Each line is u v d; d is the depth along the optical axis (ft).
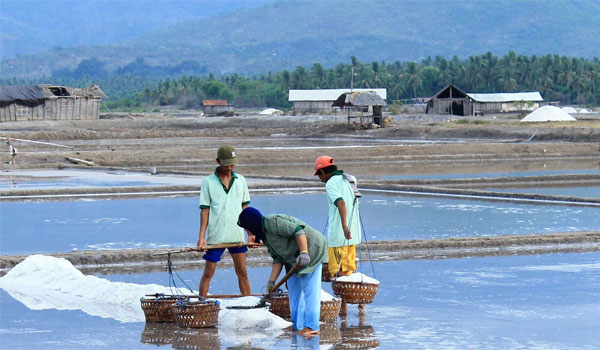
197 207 109.70
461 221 94.89
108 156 209.67
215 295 48.19
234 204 47.70
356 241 49.85
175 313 44.93
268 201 115.85
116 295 52.95
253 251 70.49
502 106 481.46
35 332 43.93
